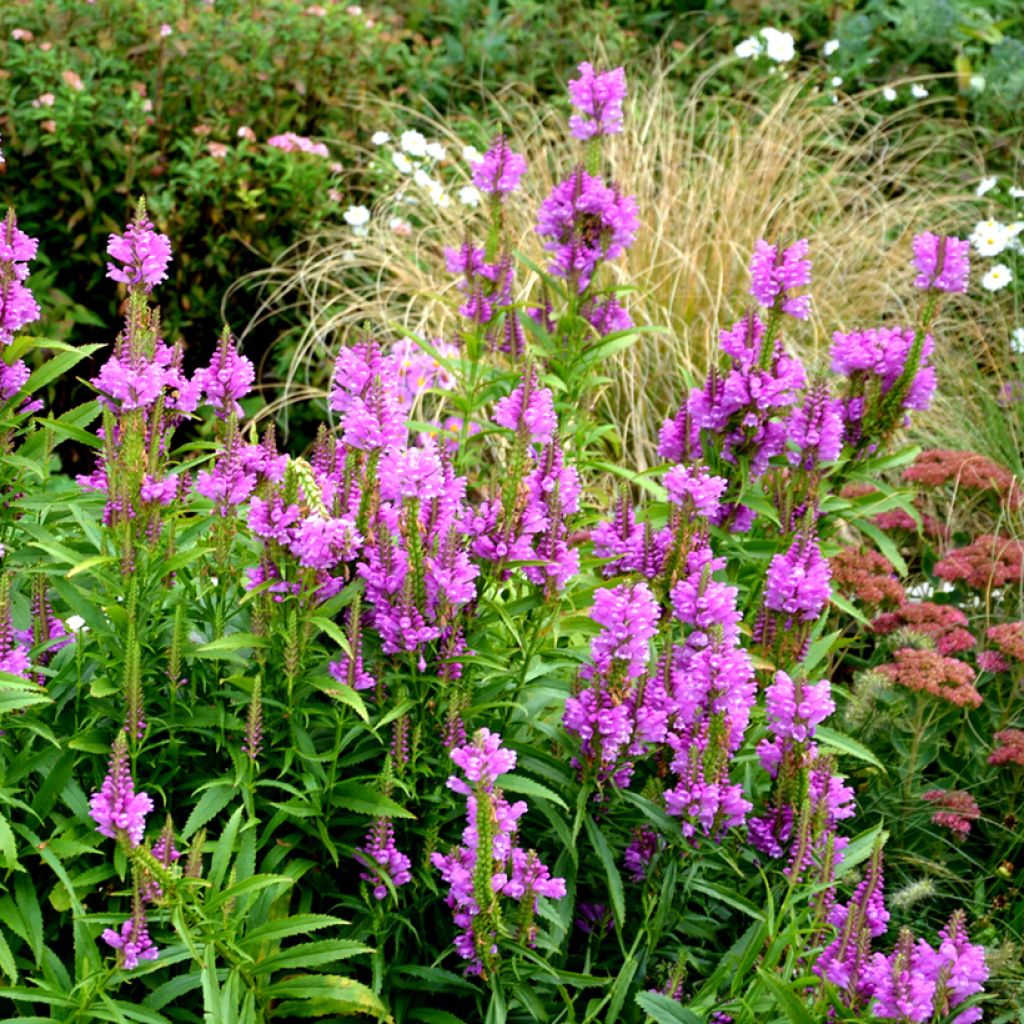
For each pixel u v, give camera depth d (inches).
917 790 167.8
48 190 270.1
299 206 283.0
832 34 364.8
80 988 106.0
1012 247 267.0
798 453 155.4
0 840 106.4
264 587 116.3
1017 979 142.4
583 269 179.0
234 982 106.9
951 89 349.7
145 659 120.0
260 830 122.3
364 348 120.7
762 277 150.8
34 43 281.0
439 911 123.6
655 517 155.5
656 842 127.7
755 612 153.9
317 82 311.1
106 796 103.5
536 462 132.3
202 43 287.6
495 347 181.3
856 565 187.0
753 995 117.2
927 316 159.8
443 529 122.6
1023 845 166.6
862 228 288.5
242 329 282.7
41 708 120.5
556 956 126.7
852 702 164.1
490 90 347.6
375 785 120.0
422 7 366.9
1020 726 179.2
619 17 368.2
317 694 124.3
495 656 125.7
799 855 121.2
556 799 118.6
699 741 122.9
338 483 127.0
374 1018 120.8
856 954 115.4
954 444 239.8
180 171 267.4
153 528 119.7
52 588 134.0
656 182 301.7
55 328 256.5
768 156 292.4
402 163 287.1
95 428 238.5
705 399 152.1
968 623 192.9
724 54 357.7
